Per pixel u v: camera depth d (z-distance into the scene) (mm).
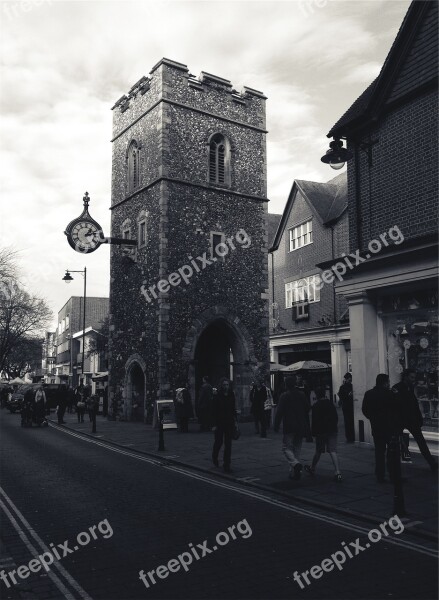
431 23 11141
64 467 11156
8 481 9602
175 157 22047
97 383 35344
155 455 12617
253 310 23625
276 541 6062
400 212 11750
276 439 15367
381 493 8133
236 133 24109
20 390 34438
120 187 25156
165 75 22125
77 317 61344
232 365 23688
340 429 17266
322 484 8891
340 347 26016
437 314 11250
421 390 11547
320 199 28766
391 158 12086
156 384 20922
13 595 4703
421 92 11312
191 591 4730
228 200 23469
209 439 15750
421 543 5957
